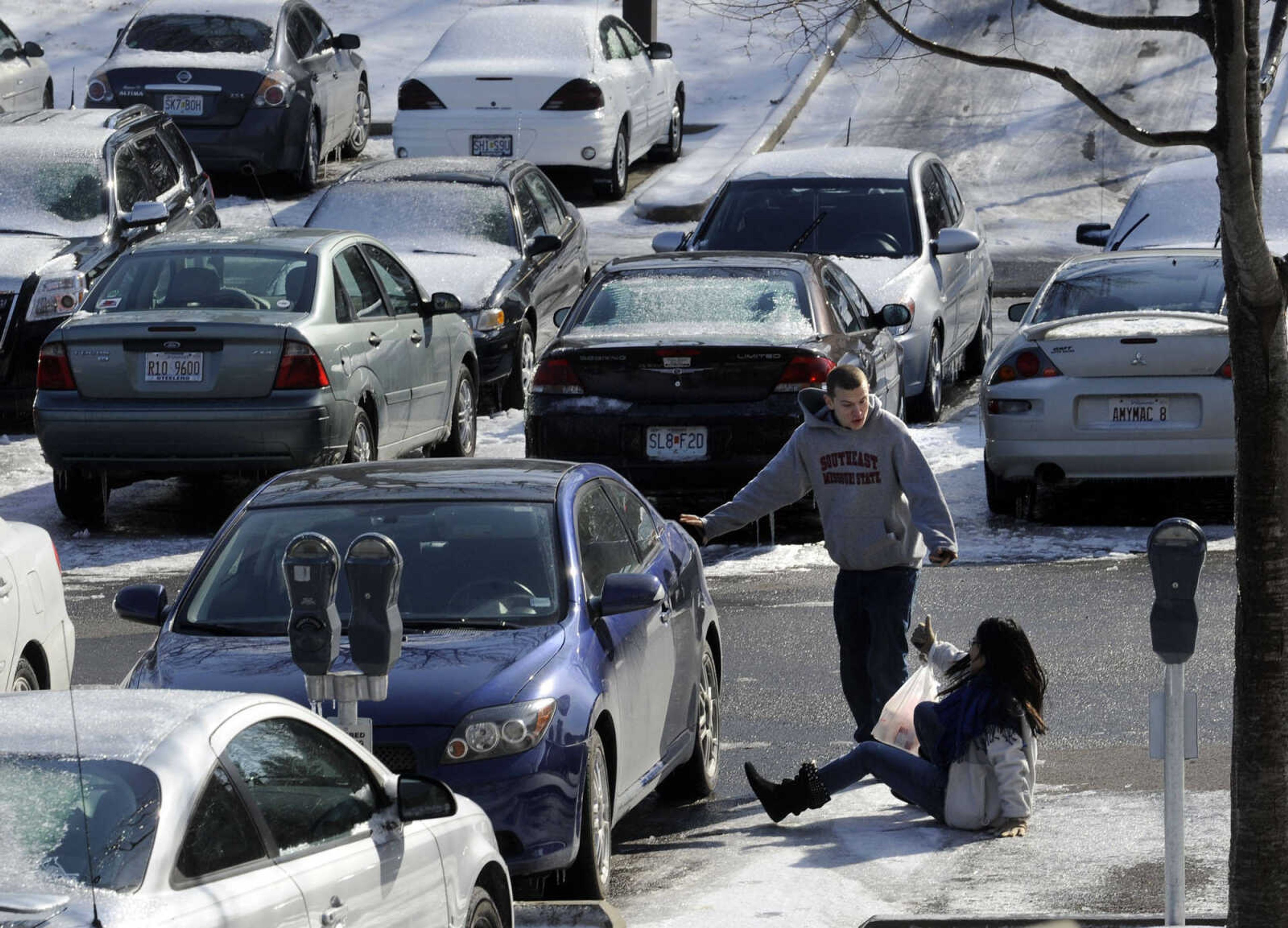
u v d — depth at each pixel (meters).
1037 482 49.03
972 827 28.64
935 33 118.44
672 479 46.28
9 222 62.84
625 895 26.55
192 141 88.44
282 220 86.19
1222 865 26.17
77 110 70.00
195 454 48.06
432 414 55.72
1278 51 23.42
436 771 24.31
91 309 50.22
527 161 73.25
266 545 28.58
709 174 98.88
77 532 51.22
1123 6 119.50
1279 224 62.12
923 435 60.22
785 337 47.19
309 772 18.05
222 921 15.29
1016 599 42.94
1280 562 19.94
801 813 30.48
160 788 15.67
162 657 26.47
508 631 26.61
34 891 14.52
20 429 62.81
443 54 91.75
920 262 61.47
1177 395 47.06
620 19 98.06
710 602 33.38
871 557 32.31
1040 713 28.75
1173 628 21.09
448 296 55.47
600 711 25.89
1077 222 91.81
